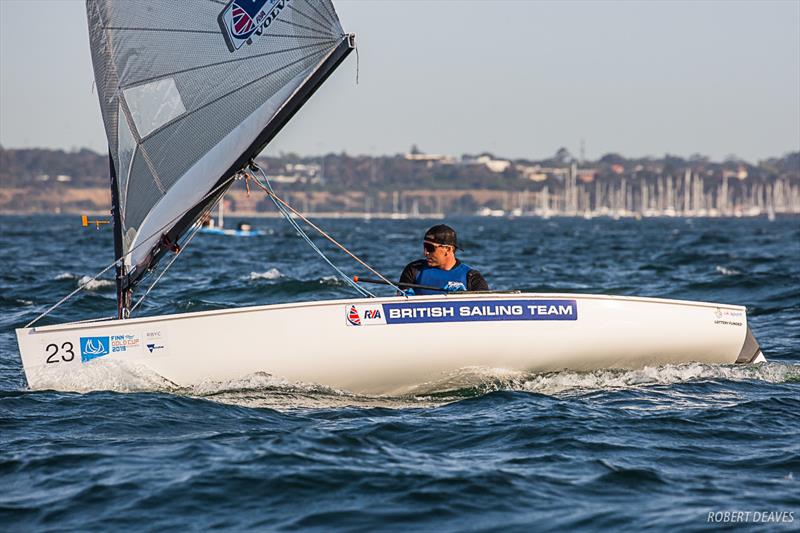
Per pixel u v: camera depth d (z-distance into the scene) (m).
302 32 22.47
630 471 17.66
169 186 23.45
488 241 158.00
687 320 26.20
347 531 14.77
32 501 16.06
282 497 16.14
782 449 19.33
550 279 66.69
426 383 24.47
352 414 22.16
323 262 85.94
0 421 20.86
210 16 22.98
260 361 23.38
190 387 23.30
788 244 148.00
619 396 24.16
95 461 18.00
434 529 14.88
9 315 42.19
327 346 23.47
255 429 20.52
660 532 14.76
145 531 14.80
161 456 18.31
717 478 17.45
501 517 15.40
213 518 15.30
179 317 23.19
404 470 17.55
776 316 43.00
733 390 25.02
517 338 24.50
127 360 23.11
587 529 14.90
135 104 23.47
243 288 53.50
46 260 89.75
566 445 19.31
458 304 24.17
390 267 78.88
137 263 23.81
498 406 22.84
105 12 23.39
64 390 22.98
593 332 25.14
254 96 22.84
